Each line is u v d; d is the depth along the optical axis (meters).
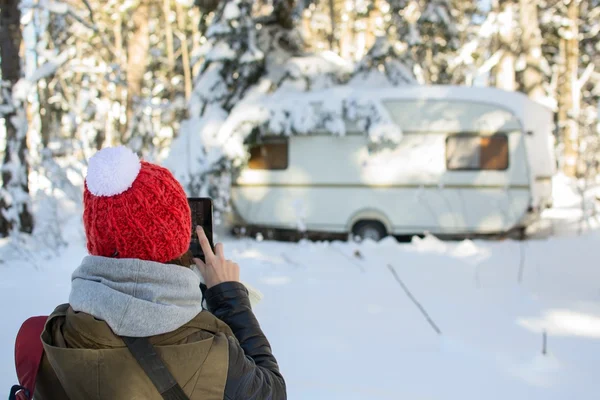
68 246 7.27
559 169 18.36
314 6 16.42
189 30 21.08
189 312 1.12
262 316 4.43
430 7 12.61
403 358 3.54
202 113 9.96
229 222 10.03
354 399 2.92
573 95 19.22
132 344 1.05
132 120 9.34
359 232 9.46
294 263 6.90
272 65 10.31
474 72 18.47
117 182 1.10
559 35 20.12
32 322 1.23
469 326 4.21
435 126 9.11
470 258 7.25
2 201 7.71
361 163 9.34
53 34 13.53
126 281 1.09
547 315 4.50
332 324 4.23
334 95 9.27
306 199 9.53
